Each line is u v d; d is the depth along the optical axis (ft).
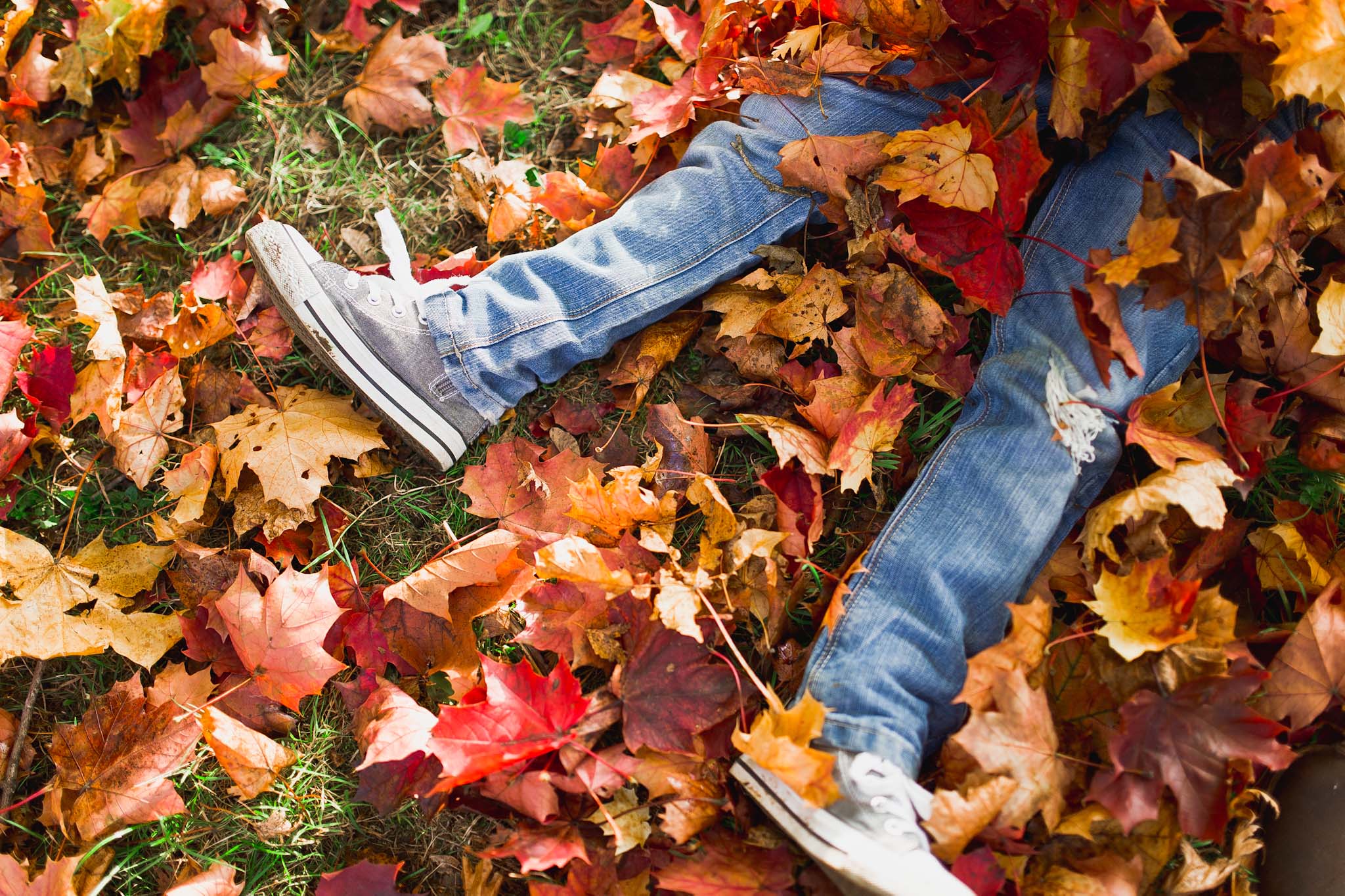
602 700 4.06
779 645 4.38
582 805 4.08
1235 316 4.14
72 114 5.60
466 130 5.41
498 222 5.12
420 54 5.49
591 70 5.61
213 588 4.69
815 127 4.59
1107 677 3.87
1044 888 3.68
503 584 4.50
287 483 4.63
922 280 4.90
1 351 4.80
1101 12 3.85
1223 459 4.06
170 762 4.35
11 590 4.52
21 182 5.32
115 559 4.65
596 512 4.34
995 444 4.07
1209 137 4.19
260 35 5.55
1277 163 3.62
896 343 4.60
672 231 4.63
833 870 3.66
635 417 4.99
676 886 3.74
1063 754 3.77
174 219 5.32
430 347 4.54
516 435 5.02
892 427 4.38
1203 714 3.63
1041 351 4.16
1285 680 3.88
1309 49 3.67
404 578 4.66
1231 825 4.00
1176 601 3.70
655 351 4.87
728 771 4.02
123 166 5.53
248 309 5.12
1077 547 4.33
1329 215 4.34
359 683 4.52
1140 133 4.31
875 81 4.60
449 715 3.86
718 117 5.11
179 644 4.78
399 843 4.48
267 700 4.51
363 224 5.42
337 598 4.65
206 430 5.01
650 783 3.92
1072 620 4.42
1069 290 4.20
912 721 3.77
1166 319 4.17
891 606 3.92
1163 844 3.75
